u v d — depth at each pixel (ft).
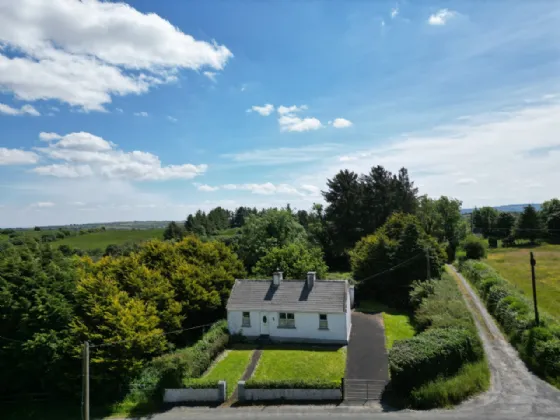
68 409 100.27
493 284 155.12
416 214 263.70
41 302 103.71
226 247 181.57
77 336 100.78
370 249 186.70
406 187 274.98
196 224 460.14
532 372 96.63
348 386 97.09
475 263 208.95
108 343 98.73
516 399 84.07
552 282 187.52
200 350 114.62
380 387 95.66
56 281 110.83
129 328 101.24
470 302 157.69
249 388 95.09
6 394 105.29
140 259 161.27
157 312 121.08
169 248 166.40
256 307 133.59
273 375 105.40
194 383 97.14
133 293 128.26
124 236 420.36
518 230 348.38
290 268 169.48
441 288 145.79
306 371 106.73
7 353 100.63
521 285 181.68
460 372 93.45
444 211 285.64
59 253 122.62
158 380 99.66
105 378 97.14
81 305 107.55
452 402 84.38
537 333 102.68
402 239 179.63
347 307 131.85
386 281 174.91
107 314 102.17
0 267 106.93
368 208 259.80
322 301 130.93
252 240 217.97
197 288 139.64
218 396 95.86
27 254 112.98
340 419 81.92
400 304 167.53
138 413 93.40
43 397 105.19
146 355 110.52
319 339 128.88
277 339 132.16
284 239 217.77
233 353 122.11
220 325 135.74
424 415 80.33
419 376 87.04
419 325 129.90
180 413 91.15
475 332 112.27
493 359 105.09
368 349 120.88
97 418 92.89
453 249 280.51
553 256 268.21
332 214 259.80
